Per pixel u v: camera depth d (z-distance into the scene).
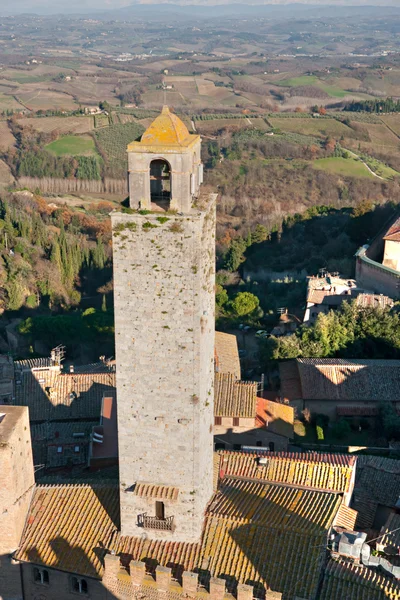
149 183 32.28
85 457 51.66
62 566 36.06
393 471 47.47
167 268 32.41
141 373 34.41
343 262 96.06
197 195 34.75
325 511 37.81
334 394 61.62
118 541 36.97
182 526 36.44
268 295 94.56
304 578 34.00
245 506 38.34
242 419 55.31
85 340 83.88
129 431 35.59
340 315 72.88
